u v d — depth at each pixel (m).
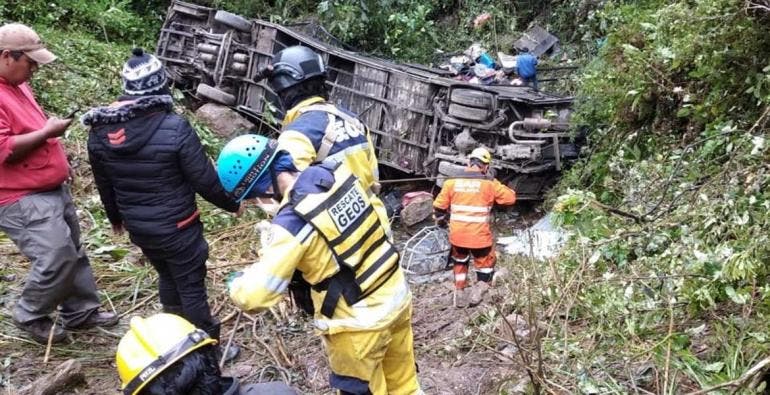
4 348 3.94
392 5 11.45
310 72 3.31
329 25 10.82
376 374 2.68
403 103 7.88
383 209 2.75
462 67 9.45
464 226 5.27
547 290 3.98
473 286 5.03
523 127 7.35
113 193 3.56
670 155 5.56
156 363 1.78
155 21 11.74
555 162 7.35
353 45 11.21
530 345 3.26
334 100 8.24
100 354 3.99
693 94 5.44
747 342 3.18
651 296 3.70
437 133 7.65
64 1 10.47
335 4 10.66
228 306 4.66
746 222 3.64
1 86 3.54
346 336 2.54
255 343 4.23
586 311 3.84
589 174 6.76
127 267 5.00
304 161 3.12
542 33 11.54
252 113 8.70
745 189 3.97
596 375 3.27
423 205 7.39
